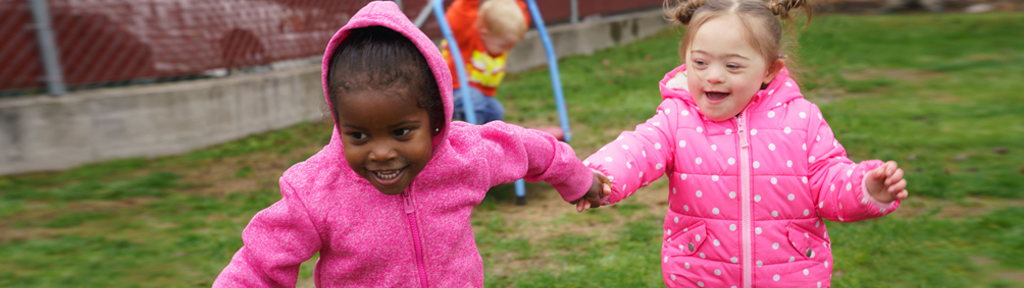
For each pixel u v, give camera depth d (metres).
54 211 4.43
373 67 1.55
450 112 1.71
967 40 11.41
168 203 4.61
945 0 16.80
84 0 5.67
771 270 2.13
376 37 1.63
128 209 4.49
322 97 1.80
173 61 6.29
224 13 6.59
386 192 1.64
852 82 8.18
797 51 2.23
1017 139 5.54
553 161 2.04
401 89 1.55
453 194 1.82
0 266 3.53
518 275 3.43
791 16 2.17
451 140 1.84
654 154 2.19
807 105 2.15
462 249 1.89
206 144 6.32
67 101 5.48
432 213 1.80
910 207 4.15
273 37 7.03
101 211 4.45
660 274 3.34
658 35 15.02
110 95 5.71
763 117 2.12
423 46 1.61
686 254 2.23
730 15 2.01
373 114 1.53
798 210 2.12
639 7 15.41
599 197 2.14
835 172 2.04
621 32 13.84
